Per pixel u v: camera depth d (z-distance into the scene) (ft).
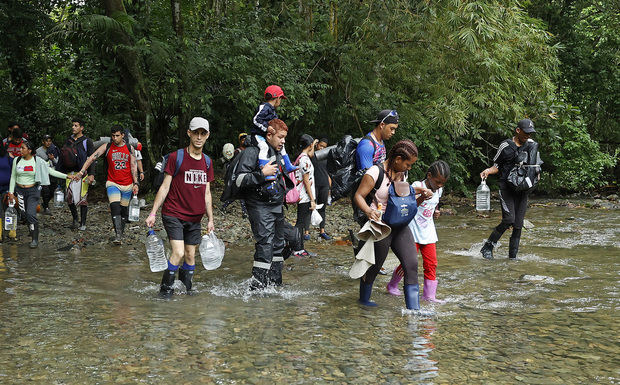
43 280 22.31
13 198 30.25
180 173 19.95
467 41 46.96
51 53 59.98
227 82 50.75
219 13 58.08
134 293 20.36
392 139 54.90
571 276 23.72
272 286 21.42
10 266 25.09
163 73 49.29
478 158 67.36
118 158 32.40
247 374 12.64
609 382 12.39
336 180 21.04
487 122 54.44
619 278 23.26
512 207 27.20
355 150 21.03
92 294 20.11
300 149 29.40
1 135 59.36
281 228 21.66
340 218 41.81
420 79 53.57
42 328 15.94
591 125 74.43
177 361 13.41
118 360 13.44
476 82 54.19
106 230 35.19
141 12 52.37
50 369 12.84
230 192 20.24
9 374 12.53
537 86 57.77
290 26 55.62
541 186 64.23
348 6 53.83
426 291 19.84
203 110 48.70
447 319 17.37
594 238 33.94
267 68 49.47
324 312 18.06
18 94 63.10
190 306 18.60
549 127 62.75
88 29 46.68
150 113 51.49
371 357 13.83
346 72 53.31
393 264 25.75
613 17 70.54
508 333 15.90
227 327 16.20
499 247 31.01
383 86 54.13
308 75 53.11
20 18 59.77
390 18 50.98
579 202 56.44
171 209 20.02
